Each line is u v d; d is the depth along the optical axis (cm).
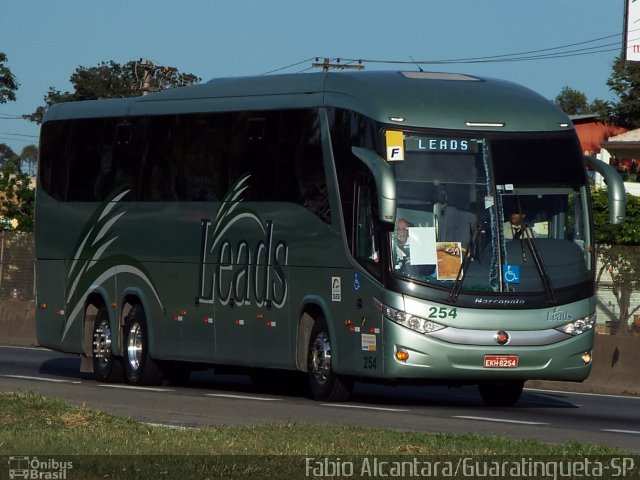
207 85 2792
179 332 2797
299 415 2114
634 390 2956
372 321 2281
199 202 2752
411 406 2391
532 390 3014
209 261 2716
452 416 2177
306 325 2483
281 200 2530
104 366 3014
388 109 2306
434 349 2238
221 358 2688
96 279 3039
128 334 2939
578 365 2308
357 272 2323
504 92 2414
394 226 2256
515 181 2314
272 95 2592
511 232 2295
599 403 2594
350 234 2339
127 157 2967
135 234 2925
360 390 2862
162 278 2845
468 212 2286
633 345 2995
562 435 1898
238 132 2661
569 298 2305
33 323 4541
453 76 2472
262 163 2588
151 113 2909
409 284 2244
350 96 2391
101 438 1602
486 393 2525
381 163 2231
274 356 2550
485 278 2269
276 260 2536
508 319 2266
